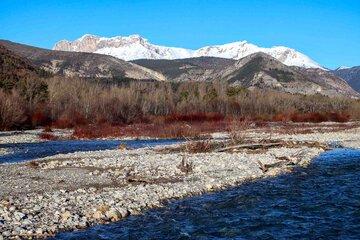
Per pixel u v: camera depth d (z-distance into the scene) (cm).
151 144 4331
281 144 3884
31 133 5569
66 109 7412
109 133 5528
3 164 2772
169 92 10212
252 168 2603
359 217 1597
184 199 1838
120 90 9188
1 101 6028
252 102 10425
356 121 9131
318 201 1828
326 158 3212
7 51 14650
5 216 1441
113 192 1867
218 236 1381
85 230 1395
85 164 2697
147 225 1472
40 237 1305
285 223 1522
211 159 2884
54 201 1678
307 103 11819
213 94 10144
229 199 1850
